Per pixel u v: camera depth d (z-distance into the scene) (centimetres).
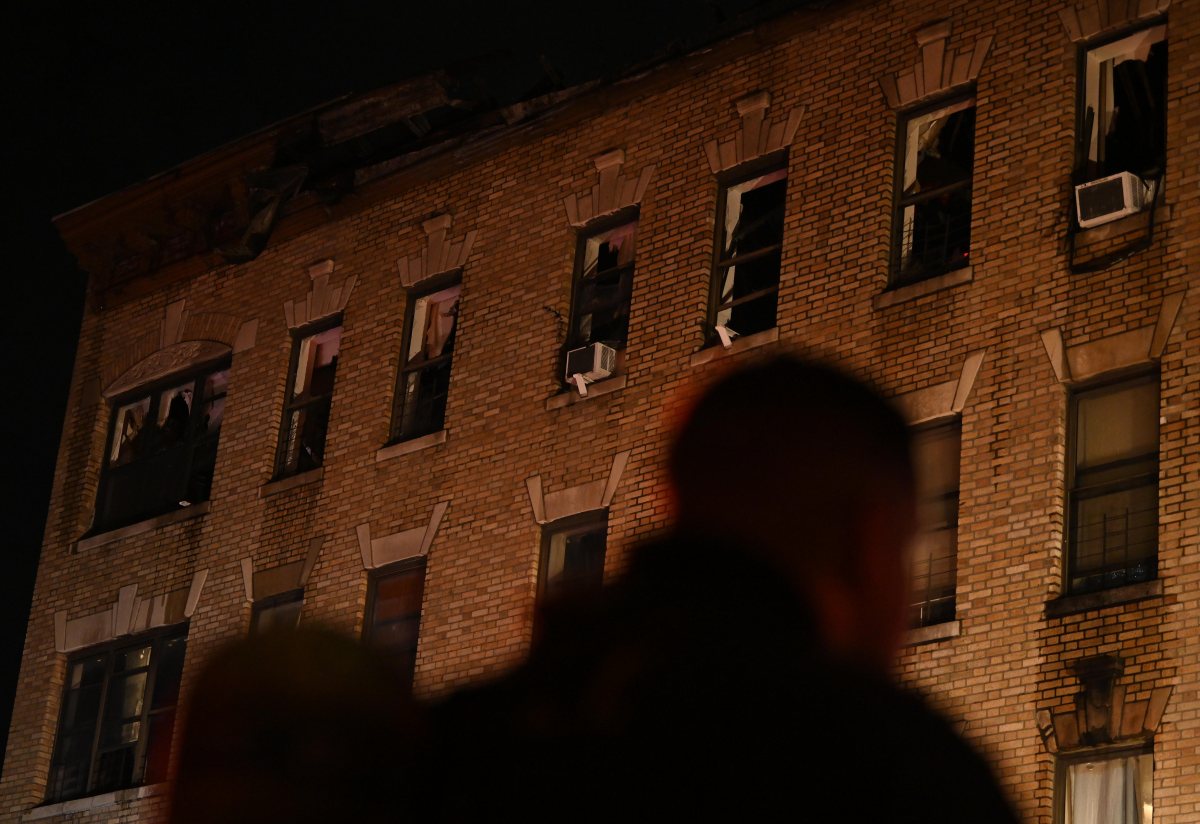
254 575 2097
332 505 2039
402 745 185
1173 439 1355
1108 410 1427
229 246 2275
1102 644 1334
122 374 2417
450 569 1877
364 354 2098
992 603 1411
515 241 1984
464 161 2081
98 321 2494
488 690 187
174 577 2200
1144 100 1515
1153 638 1309
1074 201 1492
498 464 1880
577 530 1795
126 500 2367
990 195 1553
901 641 188
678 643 179
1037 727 1347
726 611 182
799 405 189
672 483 192
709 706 174
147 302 2436
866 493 187
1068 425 1440
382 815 182
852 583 186
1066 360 1445
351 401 2083
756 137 1778
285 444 2178
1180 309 1388
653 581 188
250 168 2266
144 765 2156
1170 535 1329
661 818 170
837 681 177
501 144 2042
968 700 1394
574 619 188
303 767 184
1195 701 1271
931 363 1535
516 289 1958
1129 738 1303
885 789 171
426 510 1933
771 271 1758
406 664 205
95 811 2152
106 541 2320
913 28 1678
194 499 2269
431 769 183
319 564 2020
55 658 2320
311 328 2211
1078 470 1428
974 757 178
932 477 1512
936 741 177
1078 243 1473
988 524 1440
